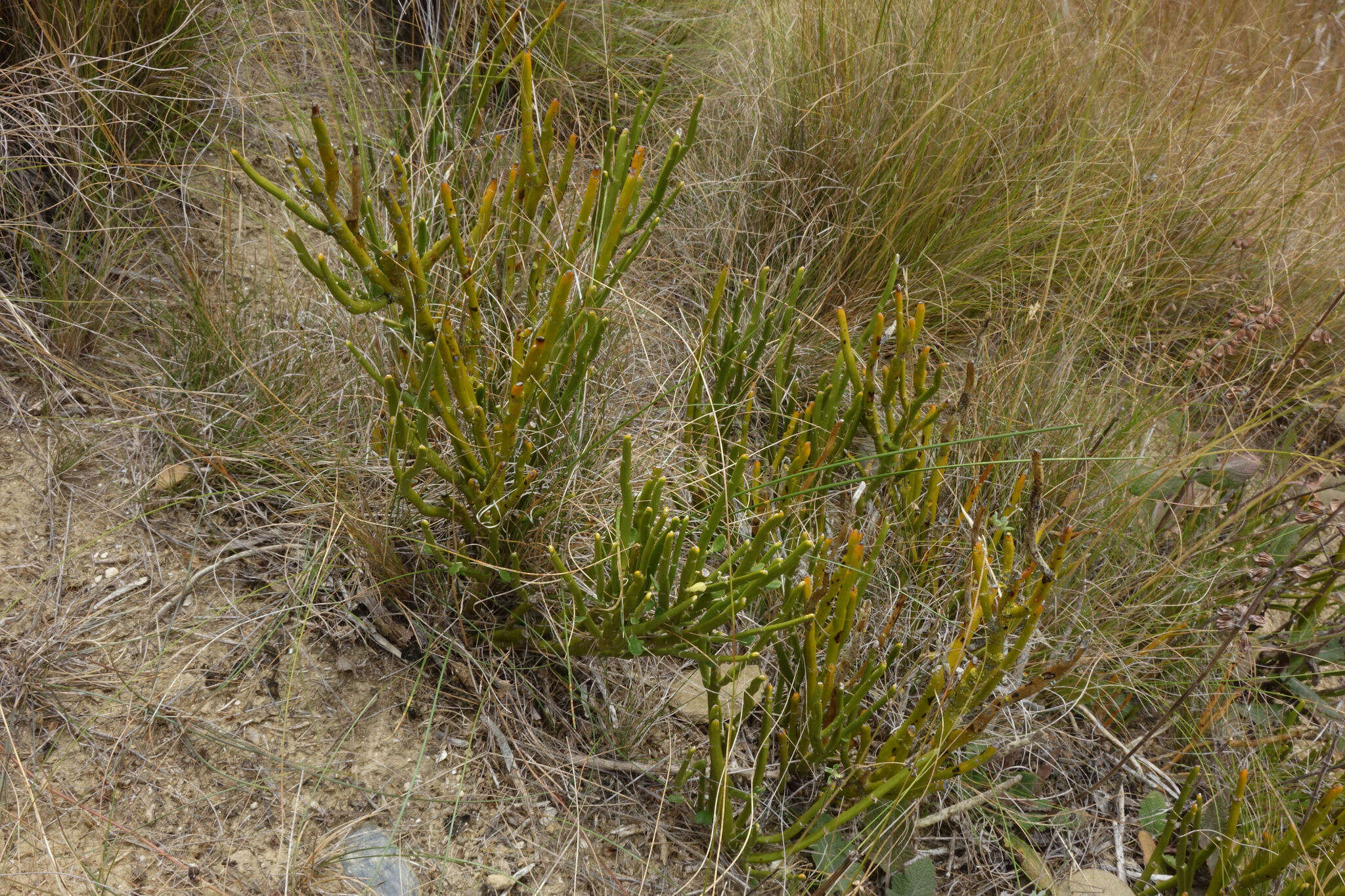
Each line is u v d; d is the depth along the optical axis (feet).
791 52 9.27
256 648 5.32
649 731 5.71
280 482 5.93
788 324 6.39
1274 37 10.69
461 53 8.13
